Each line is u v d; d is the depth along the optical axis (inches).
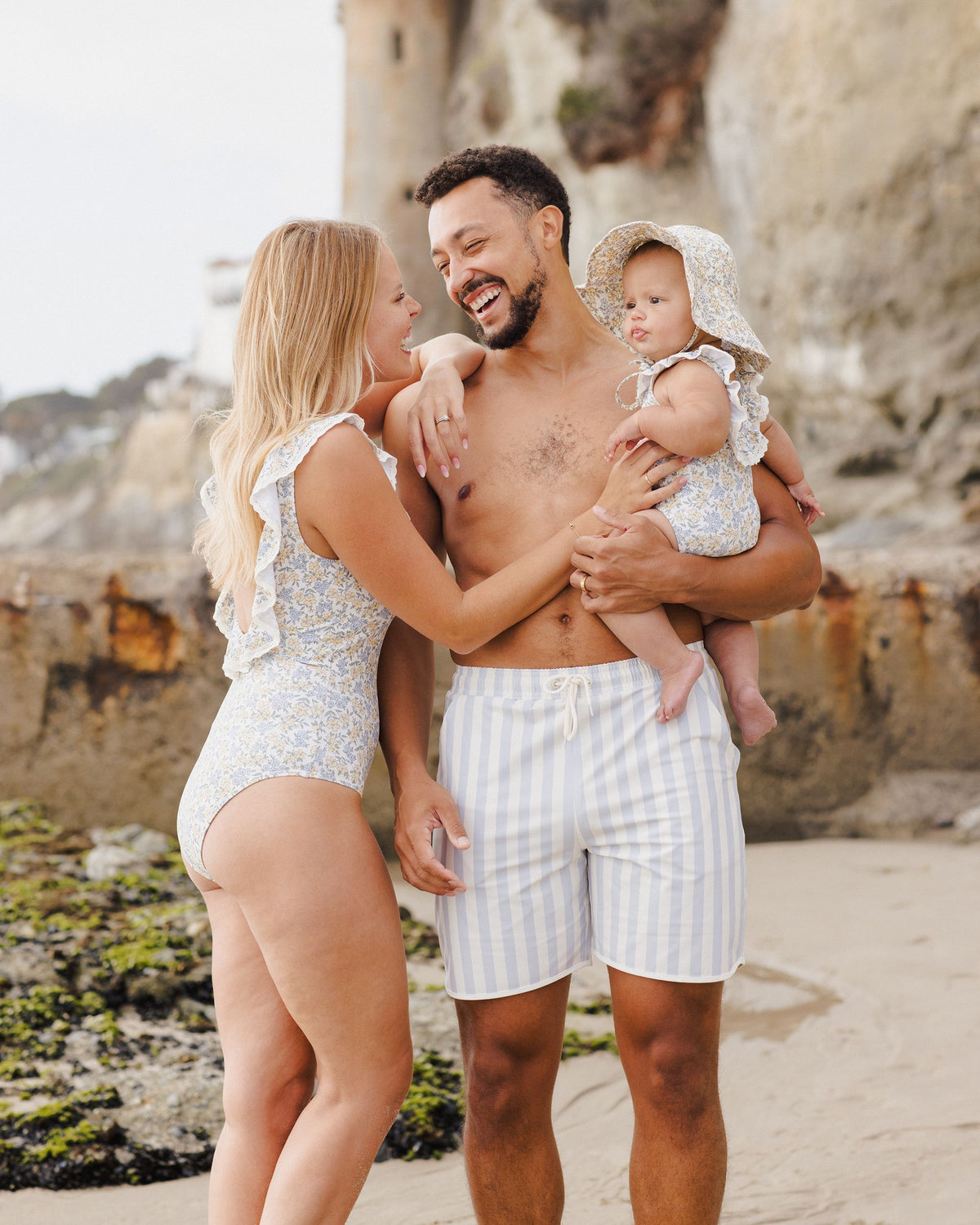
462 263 88.4
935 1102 117.6
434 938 177.0
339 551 79.0
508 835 83.5
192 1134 113.9
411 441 87.4
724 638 94.2
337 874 76.3
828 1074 127.3
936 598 244.4
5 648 217.6
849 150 586.2
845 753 243.3
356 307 80.7
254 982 82.7
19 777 218.4
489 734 85.0
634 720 83.0
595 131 725.9
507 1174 84.6
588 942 87.3
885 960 163.0
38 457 3093.0
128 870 189.3
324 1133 76.5
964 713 244.1
